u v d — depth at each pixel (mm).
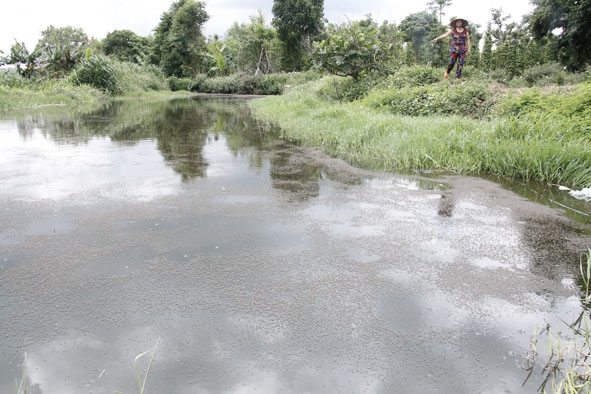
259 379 1708
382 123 7238
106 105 18312
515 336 2002
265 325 2064
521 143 5320
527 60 21156
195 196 4199
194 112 14734
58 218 3533
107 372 1750
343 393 1636
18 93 18125
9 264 2689
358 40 14117
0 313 2154
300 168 5504
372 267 2686
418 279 2537
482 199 4148
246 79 31750
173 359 1826
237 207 3861
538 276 2598
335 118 9133
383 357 1842
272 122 11258
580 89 7188
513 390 1655
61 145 7250
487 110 7992
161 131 9336
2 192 4281
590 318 2154
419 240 3125
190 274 2570
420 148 5766
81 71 23828
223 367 1777
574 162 4762
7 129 9336
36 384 1686
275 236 3176
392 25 15195
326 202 4031
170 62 38469
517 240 3145
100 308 2203
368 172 5285
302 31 36312
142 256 2814
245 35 36656
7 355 1852
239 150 6875
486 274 2613
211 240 3092
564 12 20938
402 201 4066
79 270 2615
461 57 10617
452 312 2195
